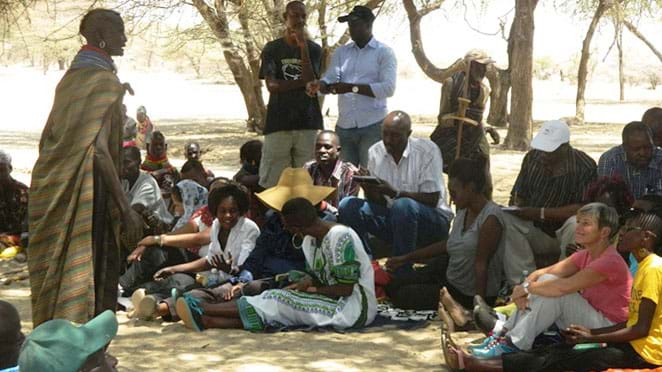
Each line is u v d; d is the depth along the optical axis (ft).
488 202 21.18
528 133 62.95
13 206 28.73
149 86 166.40
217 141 70.33
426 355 18.80
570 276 17.49
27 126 84.64
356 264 20.43
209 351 18.93
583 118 92.99
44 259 16.46
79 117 16.17
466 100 27.35
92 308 16.12
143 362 18.15
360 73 27.78
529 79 62.49
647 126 20.90
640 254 16.17
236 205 22.29
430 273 22.40
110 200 16.58
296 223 20.38
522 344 17.24
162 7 56.13
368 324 20.83
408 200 23.13
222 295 21.16
